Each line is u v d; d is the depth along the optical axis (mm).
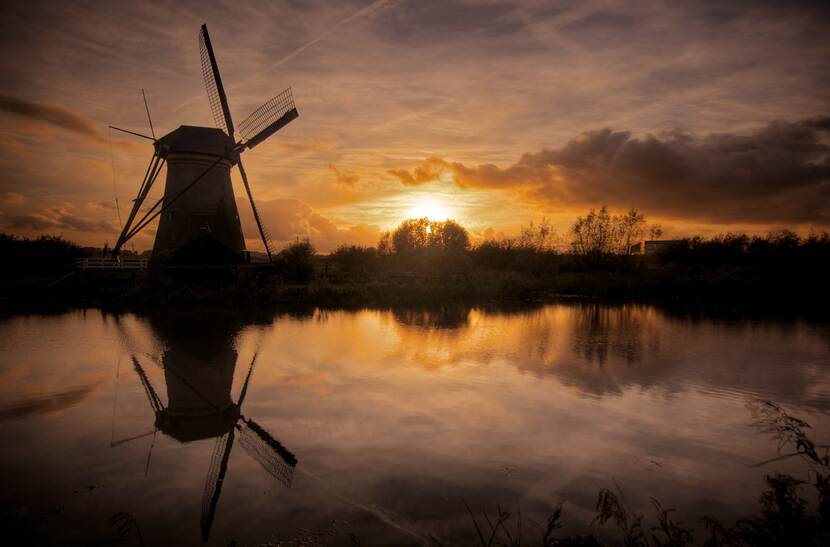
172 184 29312
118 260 30516
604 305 26281
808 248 39438
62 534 4633
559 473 5977
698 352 13305
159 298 24375
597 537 4625
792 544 4305
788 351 13461
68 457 6422
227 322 18969
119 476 5883
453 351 13406
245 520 4910
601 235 41750
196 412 8219
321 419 7852
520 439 7027
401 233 64250
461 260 40094
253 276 27391
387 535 4664
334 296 27094
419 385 9883
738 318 20625
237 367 11406
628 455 6508
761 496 4945
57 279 31156
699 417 8016
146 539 4562
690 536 4191
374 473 5949
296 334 16141
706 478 5867
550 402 8781
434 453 6531
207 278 27156
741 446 6840
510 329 17562
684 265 42344
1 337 15344
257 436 7145
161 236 29250
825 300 27594
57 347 13695
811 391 9508
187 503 5230
